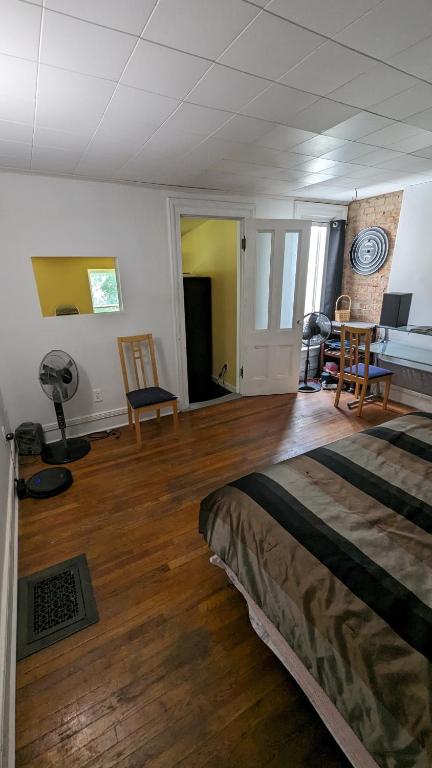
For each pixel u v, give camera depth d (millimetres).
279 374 4098
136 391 3150
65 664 1298
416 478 1366
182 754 1048
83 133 1872
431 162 2619
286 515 1206
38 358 2867
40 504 2225
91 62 1250
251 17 1049
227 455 2785
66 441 2846
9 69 1269
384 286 4008
